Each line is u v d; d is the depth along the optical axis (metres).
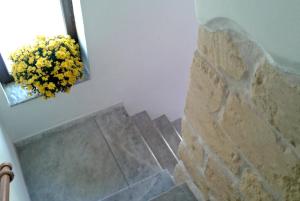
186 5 2.35
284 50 0.66
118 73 2.60
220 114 1.12
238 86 0.95
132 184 2.42
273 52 0.70
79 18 2.14
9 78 2.37
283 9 0.61
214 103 1.13
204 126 1.29
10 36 2.18
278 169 0.91
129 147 2.63
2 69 2.28
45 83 2.19
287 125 0.79
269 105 0.83
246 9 0.73
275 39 0.67
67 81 2.27
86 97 2.61
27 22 2.17
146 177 2.47
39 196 2.33
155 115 3.33
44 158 2.53
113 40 2.32
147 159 2.57
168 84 3.01
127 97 2.87
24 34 2.22
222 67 0.99
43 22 2.24
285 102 0.76
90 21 2.11
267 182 0.99
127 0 2.11
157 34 2.46
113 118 2.80
